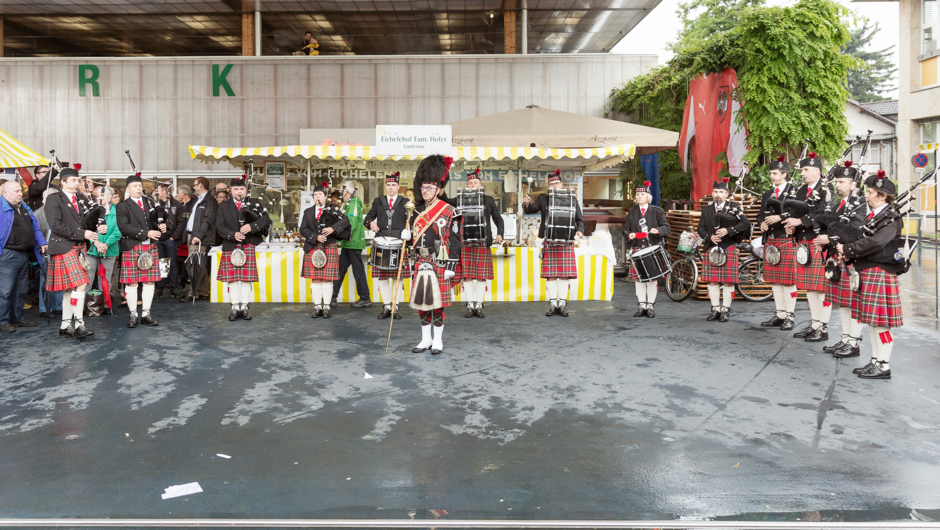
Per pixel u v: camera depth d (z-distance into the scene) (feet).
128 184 22.29
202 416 13.08
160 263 23.40
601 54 45.09
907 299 28.50
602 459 10.85
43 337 20.77
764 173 32.58
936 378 15.70
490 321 23.40
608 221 39.24
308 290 27.86
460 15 53.98
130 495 9.59
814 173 19.86
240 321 23.44
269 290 27.78
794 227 20.16
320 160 32.81
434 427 12.42
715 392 14.60
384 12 52.75
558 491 9.68
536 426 12.45
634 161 44.14
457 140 30.07
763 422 12.60
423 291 17.85
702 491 9.64
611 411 13.32
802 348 18.99
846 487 9.74
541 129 30.30
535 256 27.96
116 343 19.83
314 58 44.98
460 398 14.23
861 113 87.71
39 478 10.19
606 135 29.96
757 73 32.14
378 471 10.42
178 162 45.44
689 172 38.47
